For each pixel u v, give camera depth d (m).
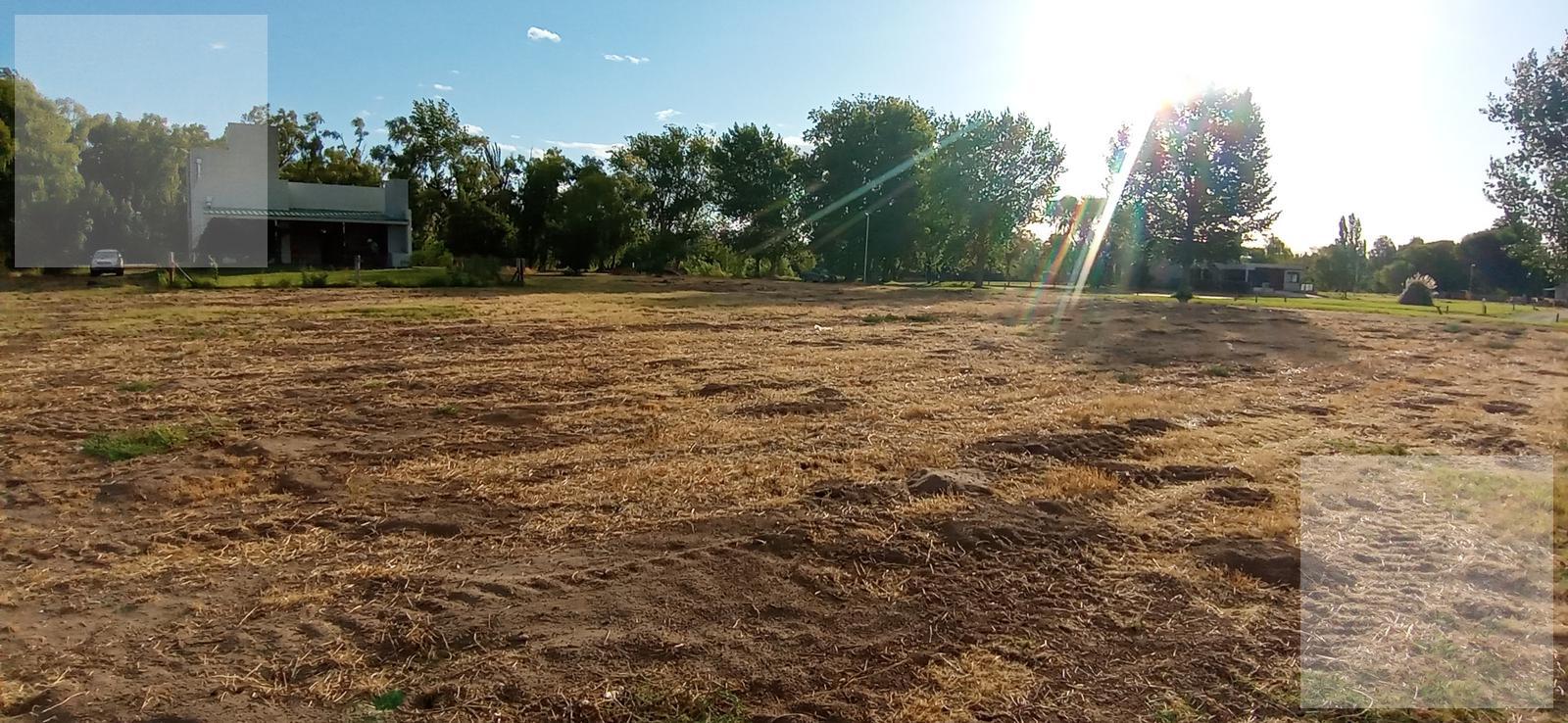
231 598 3.80
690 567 4.11
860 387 9.65
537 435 7.06
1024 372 11.14
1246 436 7.34
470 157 57.78
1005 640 3.44
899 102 58.50
